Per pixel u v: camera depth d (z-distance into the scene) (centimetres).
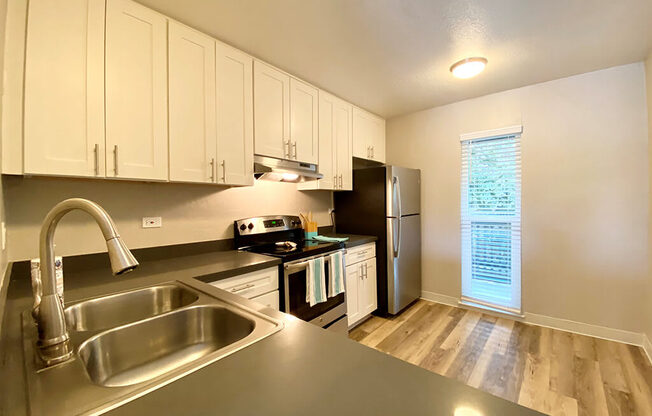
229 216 226
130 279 137
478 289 300
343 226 324
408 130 345
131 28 145
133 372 86
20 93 115
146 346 90
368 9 158
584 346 225
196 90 170
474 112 296
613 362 203
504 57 213
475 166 299
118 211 170
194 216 205
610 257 234
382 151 356
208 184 195
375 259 296
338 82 253
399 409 47
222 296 109
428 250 333
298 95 238
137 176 146
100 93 135
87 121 131
